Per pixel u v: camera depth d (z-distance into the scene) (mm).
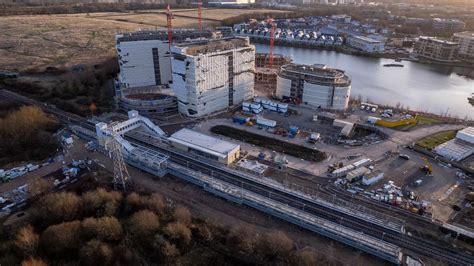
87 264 113688
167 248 118500
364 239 125812
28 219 133750
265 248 120625
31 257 111000
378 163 178250
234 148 180500
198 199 152000
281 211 139375
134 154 176125
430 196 153000
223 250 123625
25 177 160750
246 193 150875
